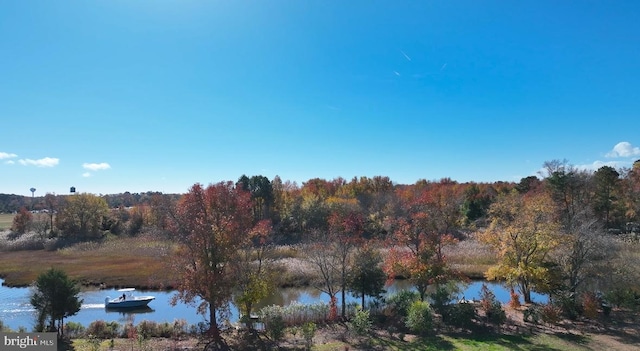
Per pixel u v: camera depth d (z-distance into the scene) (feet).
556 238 96.43
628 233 178.81
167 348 74.02
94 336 76.54
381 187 342.23
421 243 98.12
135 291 144.56
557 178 191.52
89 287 149.28
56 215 282.15
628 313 93.30
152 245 216.95
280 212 272.10
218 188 79.20
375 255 101.30
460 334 81.15
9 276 160.04
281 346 75.00
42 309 74.18
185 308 122.72
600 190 204.85
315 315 92.63
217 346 74.49
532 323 87.56
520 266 95.04
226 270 79.77
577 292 97.96
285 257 172.04
